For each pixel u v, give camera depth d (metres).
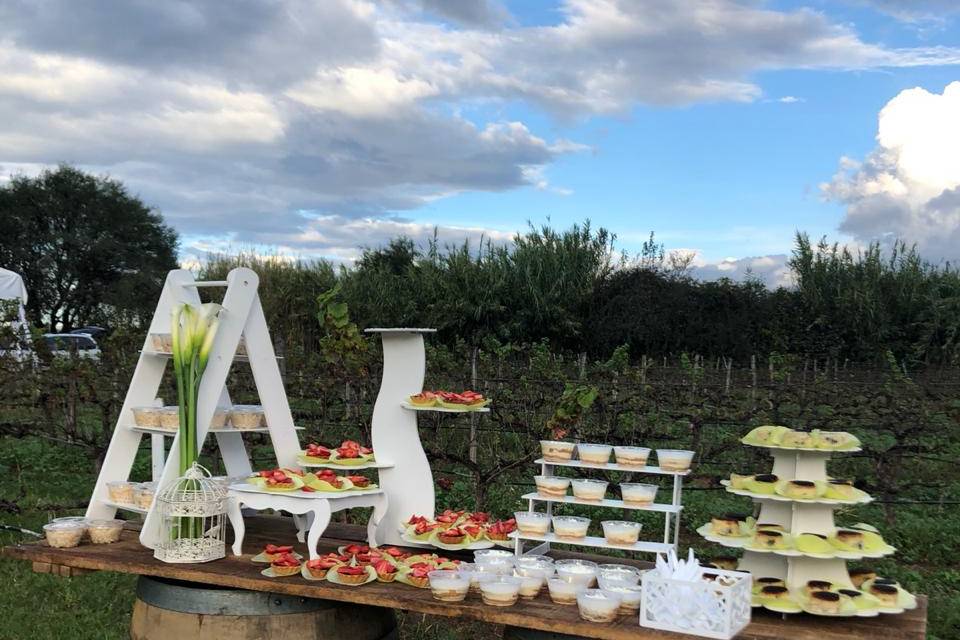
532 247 22.80
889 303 22.39
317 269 21.00
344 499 4.32
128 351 9.71
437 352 10.42
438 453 6.93
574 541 4.24
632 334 21.83
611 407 8.45
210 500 4.26
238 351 5.09
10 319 9.89
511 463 6.80
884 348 21.78
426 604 3.60
